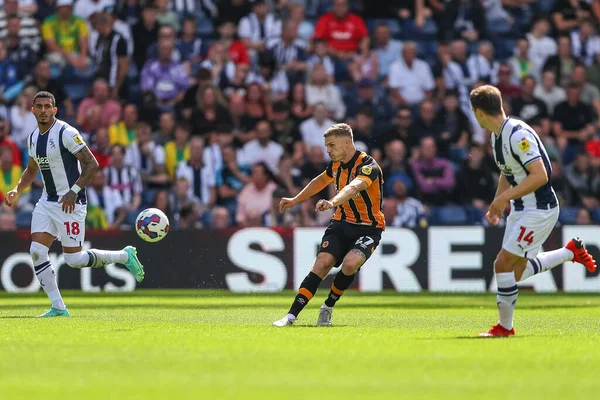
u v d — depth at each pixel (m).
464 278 60.00
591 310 41.78
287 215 67.38
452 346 22.25
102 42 72.69
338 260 30.06
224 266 59.09
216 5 76.50
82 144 33.38
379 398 14.55
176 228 59.50
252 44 74.69
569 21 80.12
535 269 26.69
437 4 80.00
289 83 74.50
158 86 72.00
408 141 71.69
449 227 60.00
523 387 15.93
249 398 14.34
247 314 36.72
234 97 71.94
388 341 23.36
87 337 24.33
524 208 24.70
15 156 67.81
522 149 24.05
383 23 79.44
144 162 68.12
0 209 65.88
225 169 68.56
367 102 74.50
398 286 59.91
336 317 35.41
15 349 21.34
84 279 58.09
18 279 57.94
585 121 75.94
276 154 70.44
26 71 71.12
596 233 60.47
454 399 14.51
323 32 76.00
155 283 58.81
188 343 22.66
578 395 15.01
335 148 29.41
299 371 17.73
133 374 17.22
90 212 65.38
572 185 72.44
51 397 14.40
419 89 75.44
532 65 77.88
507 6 81.06
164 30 72.00
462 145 72.69
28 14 72.81
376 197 29.64
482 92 24.61
